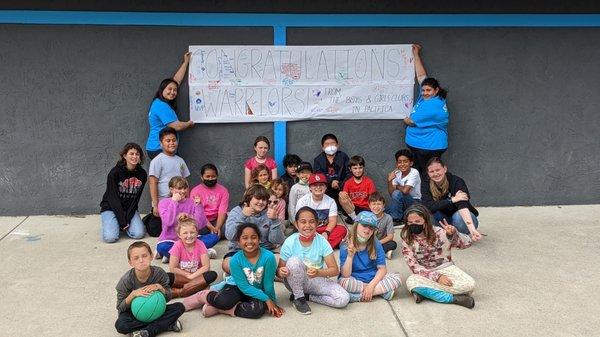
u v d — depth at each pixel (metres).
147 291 3.56
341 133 6.46
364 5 6.23
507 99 6.49
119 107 6.20
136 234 5.54
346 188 5.97
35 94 6.10
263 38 6.21
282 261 4.15
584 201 6.72
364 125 6.46
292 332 3.69
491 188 6.64
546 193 6.69
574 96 6.54
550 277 4.57
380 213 5.09
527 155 6.61
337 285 4.07
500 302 4.12
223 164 6.41
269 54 6.24
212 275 4.23
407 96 6.41
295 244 4.20
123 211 5.53
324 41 6.27
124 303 3.60
